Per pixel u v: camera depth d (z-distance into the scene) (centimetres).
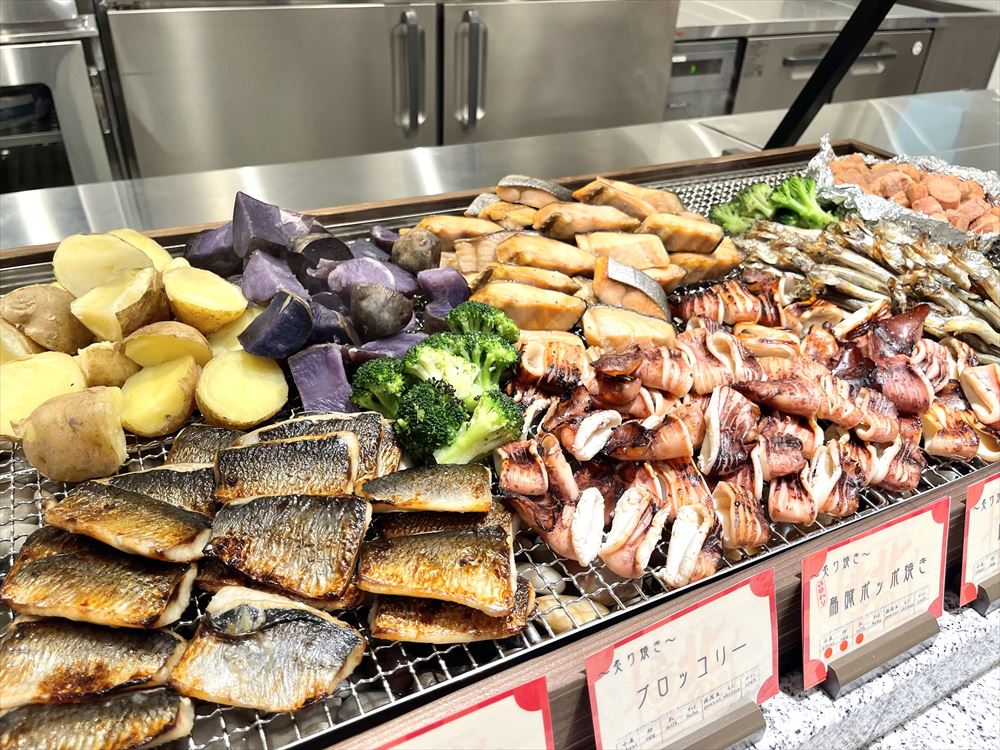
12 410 41
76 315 44
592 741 35
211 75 97
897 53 145
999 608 45
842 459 43
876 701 39
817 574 37
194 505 37
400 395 42
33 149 94
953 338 53
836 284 57
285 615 32
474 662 35
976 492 42
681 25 125
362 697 34
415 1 102
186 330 44
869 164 78
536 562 40
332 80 104
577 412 43
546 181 66
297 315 43
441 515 37
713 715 35
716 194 73
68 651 30
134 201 65
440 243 57
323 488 36
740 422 42
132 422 42
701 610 34
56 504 34
